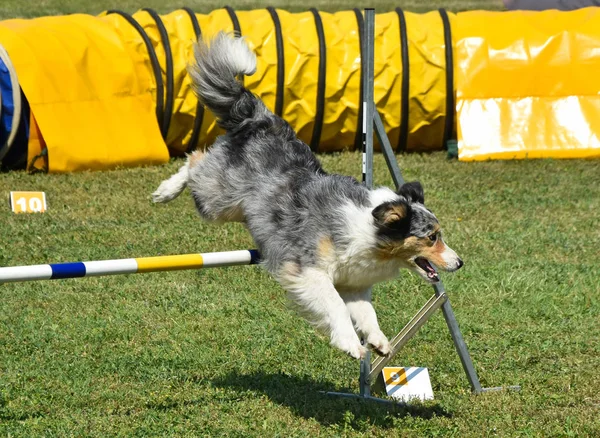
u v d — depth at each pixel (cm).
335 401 680
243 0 3138
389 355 629
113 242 1068
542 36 1602
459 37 1600
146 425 622
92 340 792
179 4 2970
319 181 638
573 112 1573
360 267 622
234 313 874
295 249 623
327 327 610
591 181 1421
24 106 1373
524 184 1396
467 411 671
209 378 725
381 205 593
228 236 1098
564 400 698
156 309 873
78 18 1497
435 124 1602
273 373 742
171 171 1411
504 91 1577
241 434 611
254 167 672
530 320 889
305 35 1562
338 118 1570
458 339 705
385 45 1578
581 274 1018
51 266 581
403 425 643
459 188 1366
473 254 1072
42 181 1317
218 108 723
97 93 1421
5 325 816
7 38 1365
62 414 640
